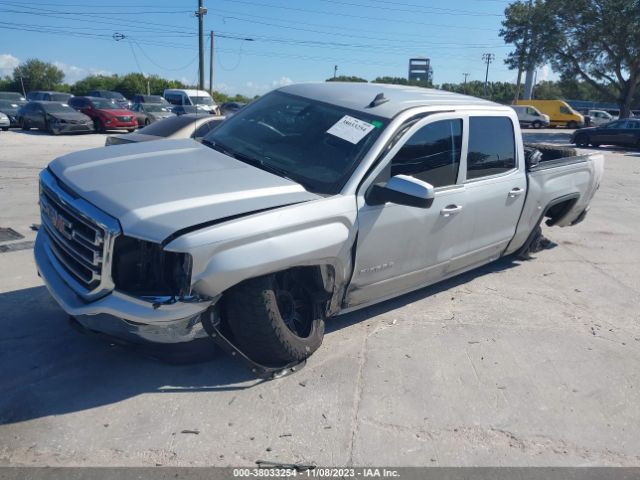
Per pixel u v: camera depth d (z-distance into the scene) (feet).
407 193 12.52
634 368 14.28
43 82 265.75
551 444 11.15
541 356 14.57
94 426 10.72
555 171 19.85
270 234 11.07
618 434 11.62
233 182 12.06
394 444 10.80
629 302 18.69
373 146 13.37
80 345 13.52
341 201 12.49
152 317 10.43
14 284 16.87
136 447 10.23
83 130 80.38
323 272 12.55
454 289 18.85
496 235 17.88
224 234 10.52
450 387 12.83
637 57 122.72
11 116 85.05
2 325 14.26
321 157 13.58
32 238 21.61
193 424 10.94
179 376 12.50
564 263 22.40
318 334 13.19
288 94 16.34
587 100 264.93
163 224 10.34
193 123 28.37
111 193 11.14
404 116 14.12
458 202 15.56
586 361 14.47
